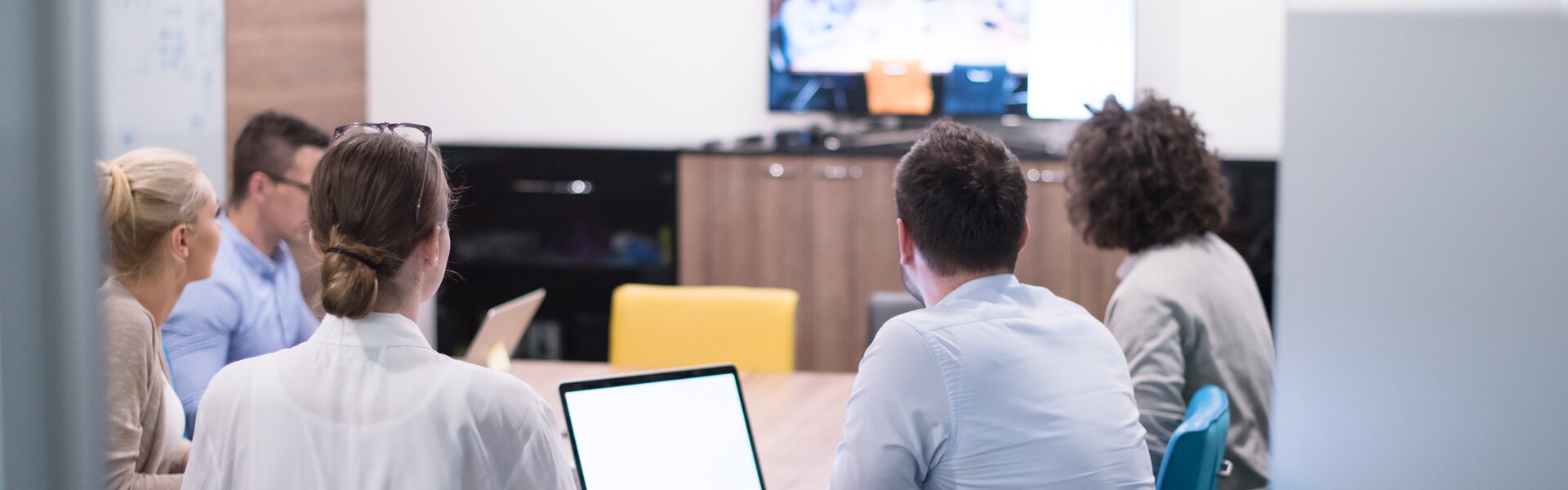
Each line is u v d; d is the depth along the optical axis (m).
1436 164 0.59
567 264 5.56
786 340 3.59
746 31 5.72
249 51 4.56
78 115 0.53
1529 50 0.55
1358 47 0.63
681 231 5.41
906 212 1.73
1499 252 0.57
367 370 1.39
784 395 2.95
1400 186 0.61
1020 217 1.73
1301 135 0.68
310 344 1.43
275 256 3.05
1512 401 0.57
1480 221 0.57
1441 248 0.59
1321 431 0.68
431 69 6.02
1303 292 0.68
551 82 5.93
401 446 1.37
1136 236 2.37
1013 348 1.63
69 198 0.53
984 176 1.69
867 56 5.50
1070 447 1.63
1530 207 0.55
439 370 1.41
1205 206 2.34
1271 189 4.95
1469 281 0.58
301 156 2.86
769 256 5.35
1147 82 5.41
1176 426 2.18
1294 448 0.70
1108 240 2.41
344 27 5.28
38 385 0.53
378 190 1.38
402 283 1.43
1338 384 0.66
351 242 1.39
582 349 5.69
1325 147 0.66
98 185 0.54
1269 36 5.30
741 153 5.32
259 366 1.43
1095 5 5.24
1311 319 0.68
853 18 5.49
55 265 0.53
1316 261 0.67
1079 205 2.43
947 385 1.58
